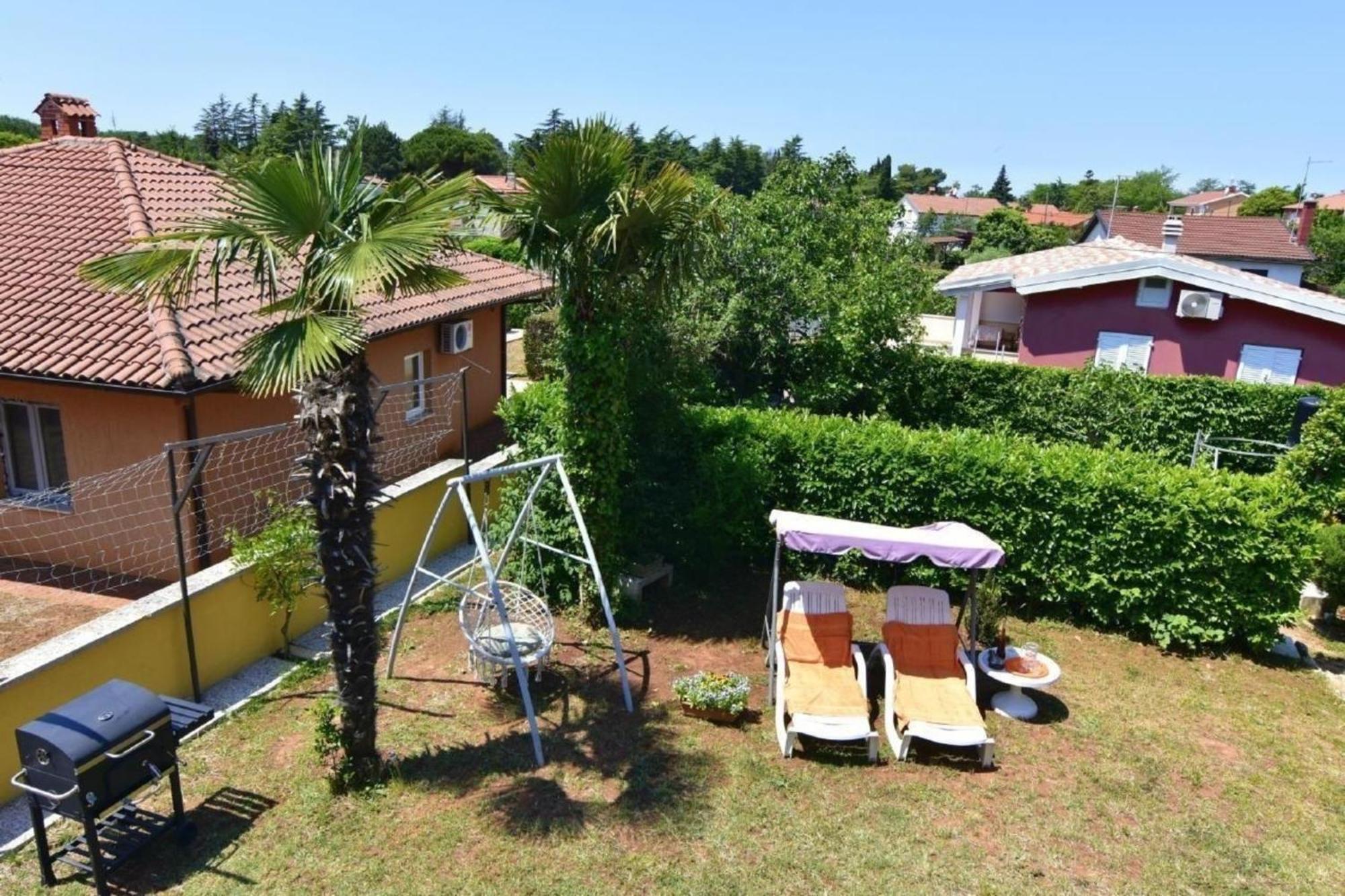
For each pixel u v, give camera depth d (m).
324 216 6.02
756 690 8.47
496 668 8.30
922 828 6.49
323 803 6.55
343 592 6.23
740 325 14.76
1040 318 21.33
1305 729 8.18
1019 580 10.26
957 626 8.97
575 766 7.10
